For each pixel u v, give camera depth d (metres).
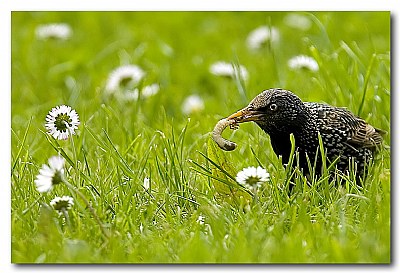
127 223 10.03
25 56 18.33
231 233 9.60
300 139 11.27
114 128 13.18
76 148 12.09
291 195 10.70
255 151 12.18
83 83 16.67
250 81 15.52
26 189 10.90
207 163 11.47
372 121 12.92
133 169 11.54
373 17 19.50
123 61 17.39
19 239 9.87
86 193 10.58
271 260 9.10
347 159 11.48
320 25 15.60
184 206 10.74
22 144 11.36
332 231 9.70
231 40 19.58
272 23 20.42
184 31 20.39
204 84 17.05
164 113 13.18
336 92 13.68
